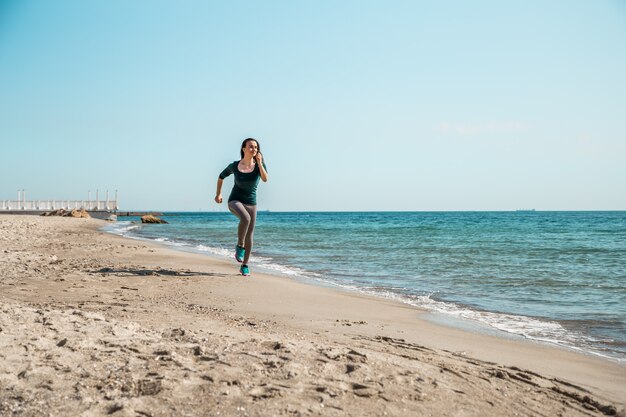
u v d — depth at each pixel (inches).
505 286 401.1
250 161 363.6
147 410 104.3
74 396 110.1
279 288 331.3
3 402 106.3
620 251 765.9
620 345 219.6
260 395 114.4
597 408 134.0
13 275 323.3
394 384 128.6
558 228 1856.5
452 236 1222.9
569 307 312.8
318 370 133.4
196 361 136.7
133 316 207.2
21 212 2395.4
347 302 298.2
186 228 1680.6
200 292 297.4
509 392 136.5
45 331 159.2
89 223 1561.3
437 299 337.4
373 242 952.3
